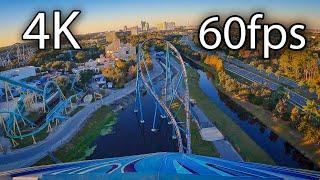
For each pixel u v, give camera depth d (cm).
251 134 15200
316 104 16788
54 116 17150
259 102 18275
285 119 15625
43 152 14038
